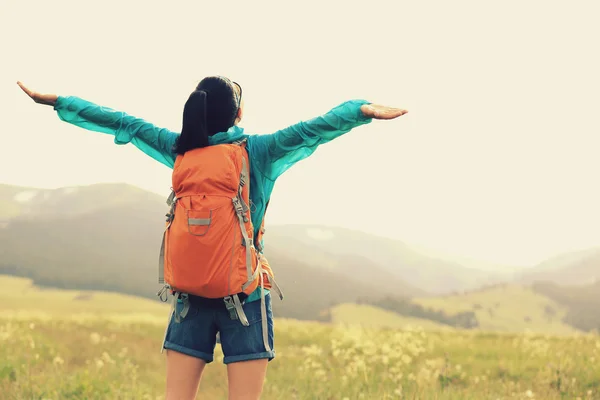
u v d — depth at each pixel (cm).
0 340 1056
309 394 803
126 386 777
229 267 298
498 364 1102
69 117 355
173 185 313
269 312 325
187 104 314
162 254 322
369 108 296
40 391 691
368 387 791
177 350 318
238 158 312
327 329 1964
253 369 312
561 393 824
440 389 796
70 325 1697
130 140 351
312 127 311
